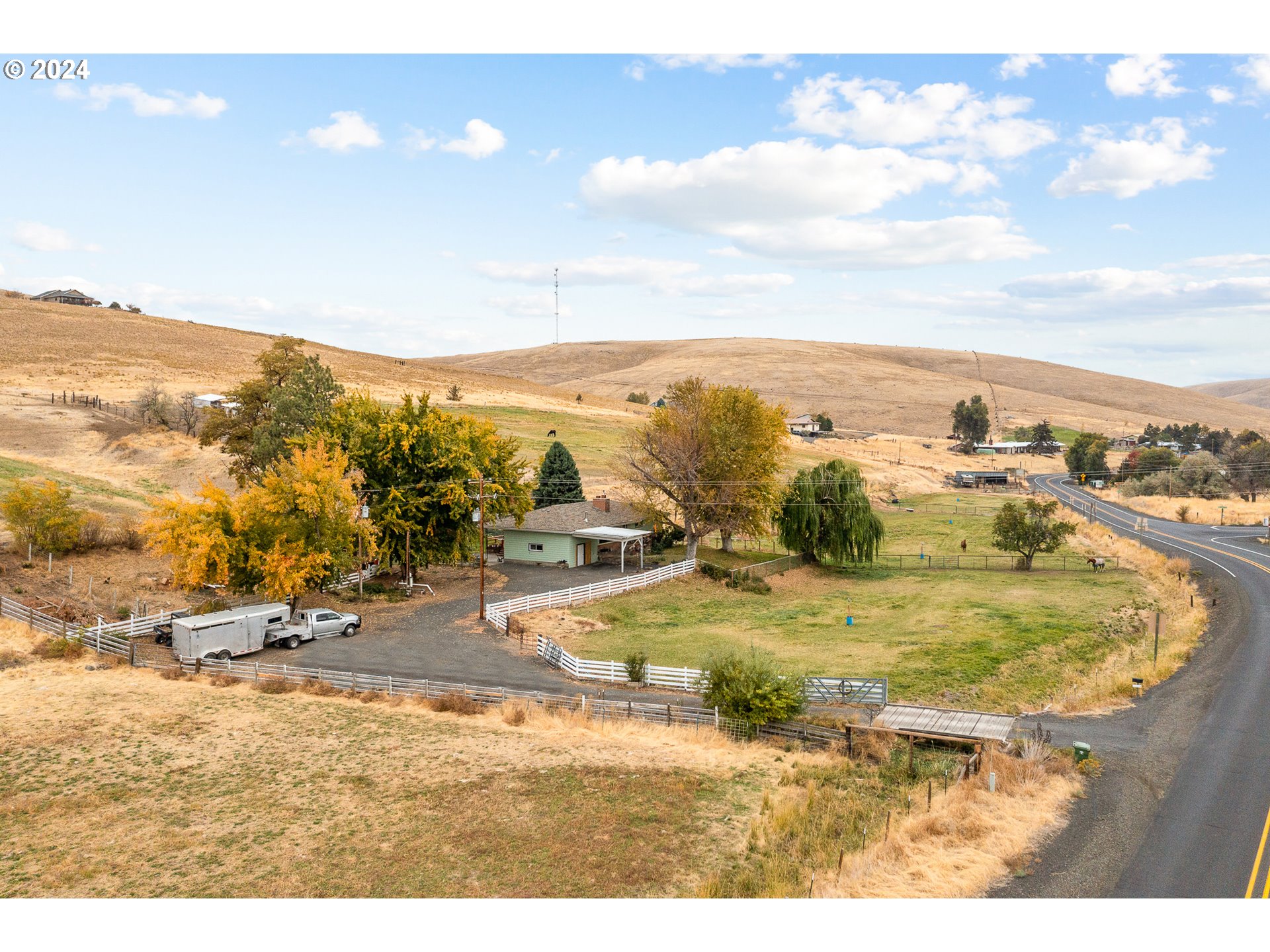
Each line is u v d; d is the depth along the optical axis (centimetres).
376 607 4978
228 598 4844
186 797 2427
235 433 7594
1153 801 2427
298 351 8112
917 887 1923
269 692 3428
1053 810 2369
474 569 6212
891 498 11712
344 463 4681
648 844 2181
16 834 2197
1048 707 3328
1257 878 1978
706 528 6844
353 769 2647
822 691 3356
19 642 3800
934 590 5884
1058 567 6838
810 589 6100
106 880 1966
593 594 5291
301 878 1984
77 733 2873
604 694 3447
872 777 2636
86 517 5350
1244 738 2944
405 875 2003
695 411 6738
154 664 3703
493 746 2864
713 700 3131
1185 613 5006
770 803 2422
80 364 14125
